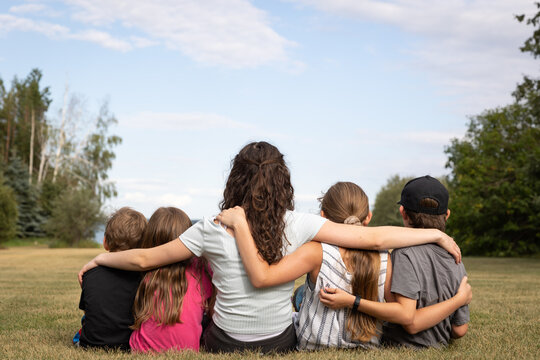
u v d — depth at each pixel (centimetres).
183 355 257
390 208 6122
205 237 268
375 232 273
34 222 4691
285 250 269
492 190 2650
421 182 291
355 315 275
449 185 3684
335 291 268
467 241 2775
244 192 270
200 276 285
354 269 271
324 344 280
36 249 3522
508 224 2614
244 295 265
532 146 2431
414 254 275
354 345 281
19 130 5709
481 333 344
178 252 270
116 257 286
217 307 275
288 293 274
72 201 3916
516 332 349
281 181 268
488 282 896
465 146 3288
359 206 292
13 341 323
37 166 5581
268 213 261
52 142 5003
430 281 276
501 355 263
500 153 2842
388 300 279
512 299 598
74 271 1285
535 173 2153
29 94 5891
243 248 258
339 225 274
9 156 5512
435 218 289
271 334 270
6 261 1877
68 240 3894
